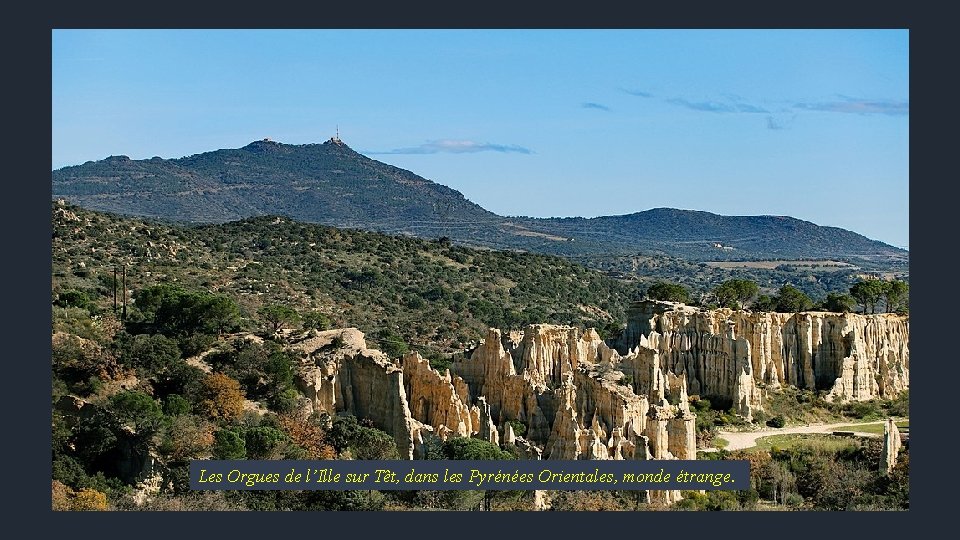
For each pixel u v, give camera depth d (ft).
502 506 328.08
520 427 404.16
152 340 398.01
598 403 384.88
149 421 343.05
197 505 318.45
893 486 366.63
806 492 371.35
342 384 399.44
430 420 397.19
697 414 481.87
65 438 341.21
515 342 486.79
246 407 381.40
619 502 331.77
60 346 380.99
